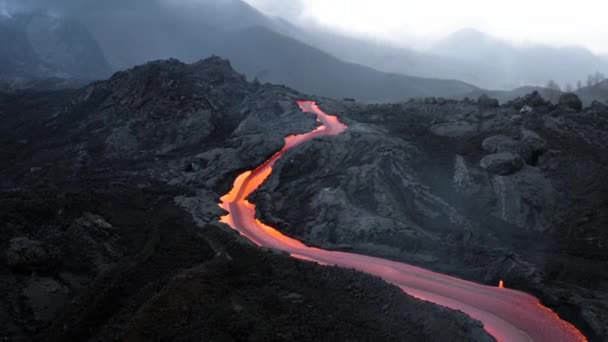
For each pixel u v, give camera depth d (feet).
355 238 193.77
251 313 126.62
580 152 246.88
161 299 126.21
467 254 173.06
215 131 350.02
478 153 255.09
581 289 151.02
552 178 233.35
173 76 400.06
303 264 155.63
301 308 130.41
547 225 209.77
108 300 140.46
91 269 162.40
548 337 127.75
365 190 224.94
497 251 170.71
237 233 188.44
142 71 417.08
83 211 189.78
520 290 154.51
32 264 153.17
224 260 150.61
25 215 176.04
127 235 183.11
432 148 266.36
